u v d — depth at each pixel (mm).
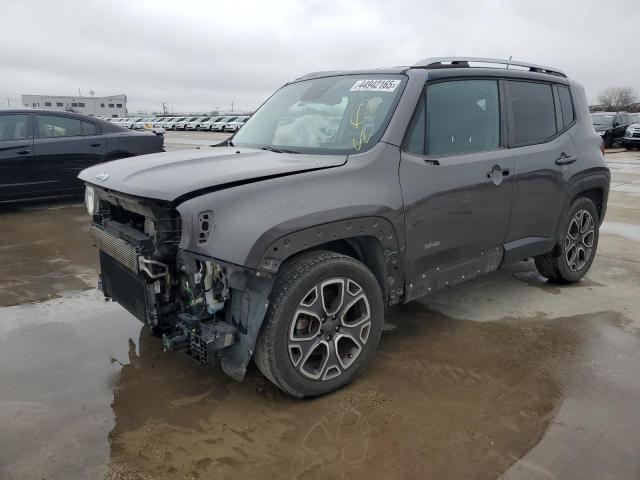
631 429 2697
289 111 3924
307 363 2969
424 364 3363
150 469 2385
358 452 2510
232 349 2756
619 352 3549
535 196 4113
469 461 2451
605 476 2354
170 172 2910
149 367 3307
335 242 3078
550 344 3662
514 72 4133
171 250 2736
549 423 2746
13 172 7859
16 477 2320
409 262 3281
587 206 4789
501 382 3154
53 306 4301
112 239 3115
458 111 3629
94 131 8680
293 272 2730
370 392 3021
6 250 5996
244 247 2496
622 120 25922
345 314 2971
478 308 4316
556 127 4449
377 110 3381
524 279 5062
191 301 2742
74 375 3205
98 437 2605
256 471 2375
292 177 2779
